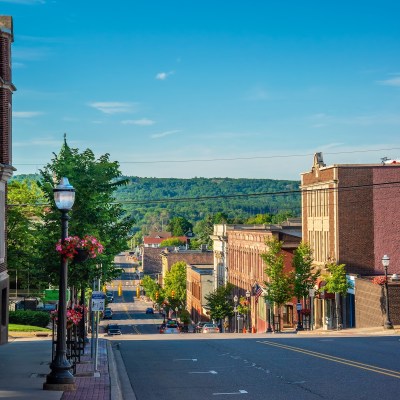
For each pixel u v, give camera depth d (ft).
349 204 222.07
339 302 216.54
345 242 221.46
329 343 122.01
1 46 127.13
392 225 222.69
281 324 263.90
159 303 517.14
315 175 243.60
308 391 66.18
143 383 75.61
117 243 140.26
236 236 353.31
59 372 67.82
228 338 155.74
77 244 70.08
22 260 191.83
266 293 267.39
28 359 95.66
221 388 69.92
